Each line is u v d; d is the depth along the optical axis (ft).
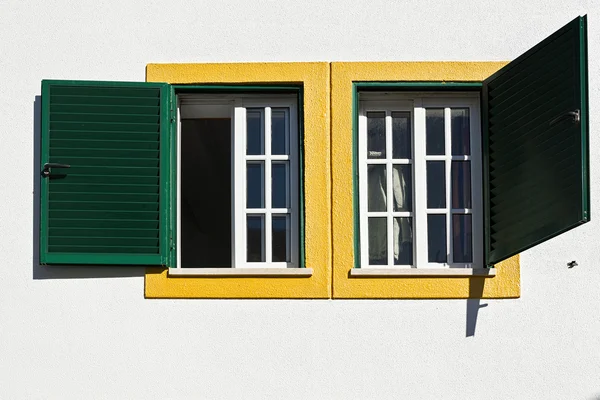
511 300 28.66
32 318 28.58
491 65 29.55
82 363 28.37
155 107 29.17
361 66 29.50
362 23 29.78
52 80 29.12
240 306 28.53
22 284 28.73
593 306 28.66
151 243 28.60
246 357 28.32
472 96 29.99
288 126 29.94
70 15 29.89
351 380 28.27
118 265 28.60
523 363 28.43
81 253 28.50
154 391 28.22
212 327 28.43
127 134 28.99
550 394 28.35
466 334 28.50
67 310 28.60
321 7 29.84
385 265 29.53
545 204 27.14
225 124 34.91
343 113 29.35
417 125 29.91
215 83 29.48
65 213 28.66
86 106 29.07
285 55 29.68
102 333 28.50
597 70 29.78
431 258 29.53
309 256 28.76
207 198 34.65
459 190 29.76
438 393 28.27
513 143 28.35
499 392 28.32
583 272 28.78
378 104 30.14
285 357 28.32
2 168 29.25
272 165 29.81
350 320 28.50
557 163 26.86
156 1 29.89
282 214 29.58
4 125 29.43
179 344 28.37
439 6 29.86
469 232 29.66
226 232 34.50
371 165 29.99
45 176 28.73
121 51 29.76
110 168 28.84
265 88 29.63
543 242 28.07
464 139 29.94
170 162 29.25
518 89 28.40
